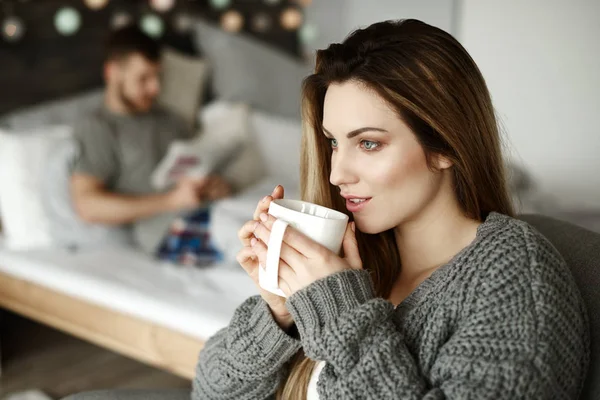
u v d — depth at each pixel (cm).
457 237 96
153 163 253
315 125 103
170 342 181
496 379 74
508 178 103
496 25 260
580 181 257
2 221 238
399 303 100
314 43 381
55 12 281
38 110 267
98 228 240
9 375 229
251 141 293
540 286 79
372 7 330
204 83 325
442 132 88
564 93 253
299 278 86
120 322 191
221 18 351
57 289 205
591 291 93
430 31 89
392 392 78
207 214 236
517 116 263
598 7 242
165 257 228
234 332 101
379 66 86
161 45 320
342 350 81
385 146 88
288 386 101
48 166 238
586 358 85
